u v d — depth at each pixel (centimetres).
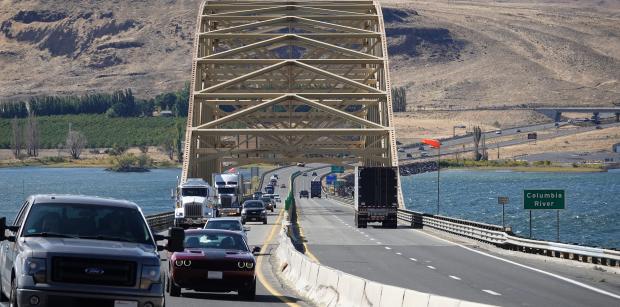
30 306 3706
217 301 6072
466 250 12456
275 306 5831
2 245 4478
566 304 6575
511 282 8238
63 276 3750
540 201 12681
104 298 3756
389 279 8312
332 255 11338
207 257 6206
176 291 6319
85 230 3991
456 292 7244
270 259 10200
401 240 14488
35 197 4131
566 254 10944
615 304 6625
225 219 9256
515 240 12200
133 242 3991
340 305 5534
